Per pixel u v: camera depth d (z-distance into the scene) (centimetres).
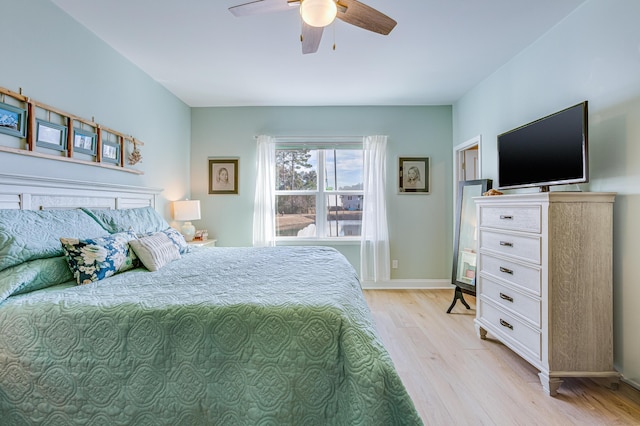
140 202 285
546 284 176
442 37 241
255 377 107
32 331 112
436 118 403
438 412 158
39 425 109
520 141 240
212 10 206
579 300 175
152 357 109
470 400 168
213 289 138
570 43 213
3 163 166
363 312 128
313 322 110
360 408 96
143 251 186
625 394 171
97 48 237
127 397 108
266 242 393
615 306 182
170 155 354
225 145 405
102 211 209
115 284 147
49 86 194
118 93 262
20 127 175
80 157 220
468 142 357
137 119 289
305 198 415
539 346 181
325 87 341
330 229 416
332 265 194
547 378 173
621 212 179
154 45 251
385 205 395
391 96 371
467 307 318
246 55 268
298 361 107
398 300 352
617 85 181
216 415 106
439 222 404
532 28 230
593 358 175
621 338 179
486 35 239
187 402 107
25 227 145
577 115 187
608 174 187
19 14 174
